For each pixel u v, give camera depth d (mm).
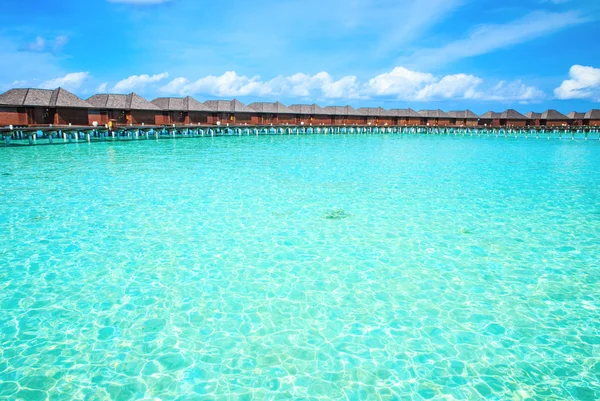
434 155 22812
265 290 5422
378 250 6879
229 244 7105
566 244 7180
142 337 4324
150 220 8484
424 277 5840
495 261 6414
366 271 6043
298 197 10773
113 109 32500
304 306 5020
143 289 5395
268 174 14734
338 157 21094
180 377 3709
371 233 7758
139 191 11391
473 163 18969
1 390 3488
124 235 7504
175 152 22906
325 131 50531
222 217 8758
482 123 56531
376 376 3754
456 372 3809
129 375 3723
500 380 3699
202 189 11758
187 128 34969
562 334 4414
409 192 11570
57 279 5641
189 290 5391
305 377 3738
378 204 10047
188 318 4711
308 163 18250
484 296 5277
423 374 3783
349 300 5172
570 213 9305
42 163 16953
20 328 4441
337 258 6523
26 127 25734
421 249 6934
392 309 4957
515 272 6004
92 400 3398
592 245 7125
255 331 4477
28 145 24344
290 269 6090
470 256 6621
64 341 4223
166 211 9211
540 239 7445
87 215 8789
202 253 6672
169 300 5117
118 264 6184
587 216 9039
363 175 14695
